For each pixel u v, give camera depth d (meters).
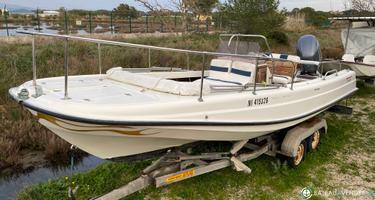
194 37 14.74
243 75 4.28
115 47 10.13
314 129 4.60
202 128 3.10
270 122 3.72
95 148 2.97
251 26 14.59
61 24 21.23
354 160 4.68
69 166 4.64
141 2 11.36
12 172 4.45
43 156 4.90
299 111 4.22
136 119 2.68
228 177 4.08
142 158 3.30
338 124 6.19
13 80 6.73
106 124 2.59
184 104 2.95
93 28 21.05
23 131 5.19
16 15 25.34
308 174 4.23
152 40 13.50
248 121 3.46
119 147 3.02
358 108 7.35
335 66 6.03
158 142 3.16
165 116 2.85
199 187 3.84
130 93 3.20
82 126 2.67
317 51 5.57
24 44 10.64
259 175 4.14
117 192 3.23
